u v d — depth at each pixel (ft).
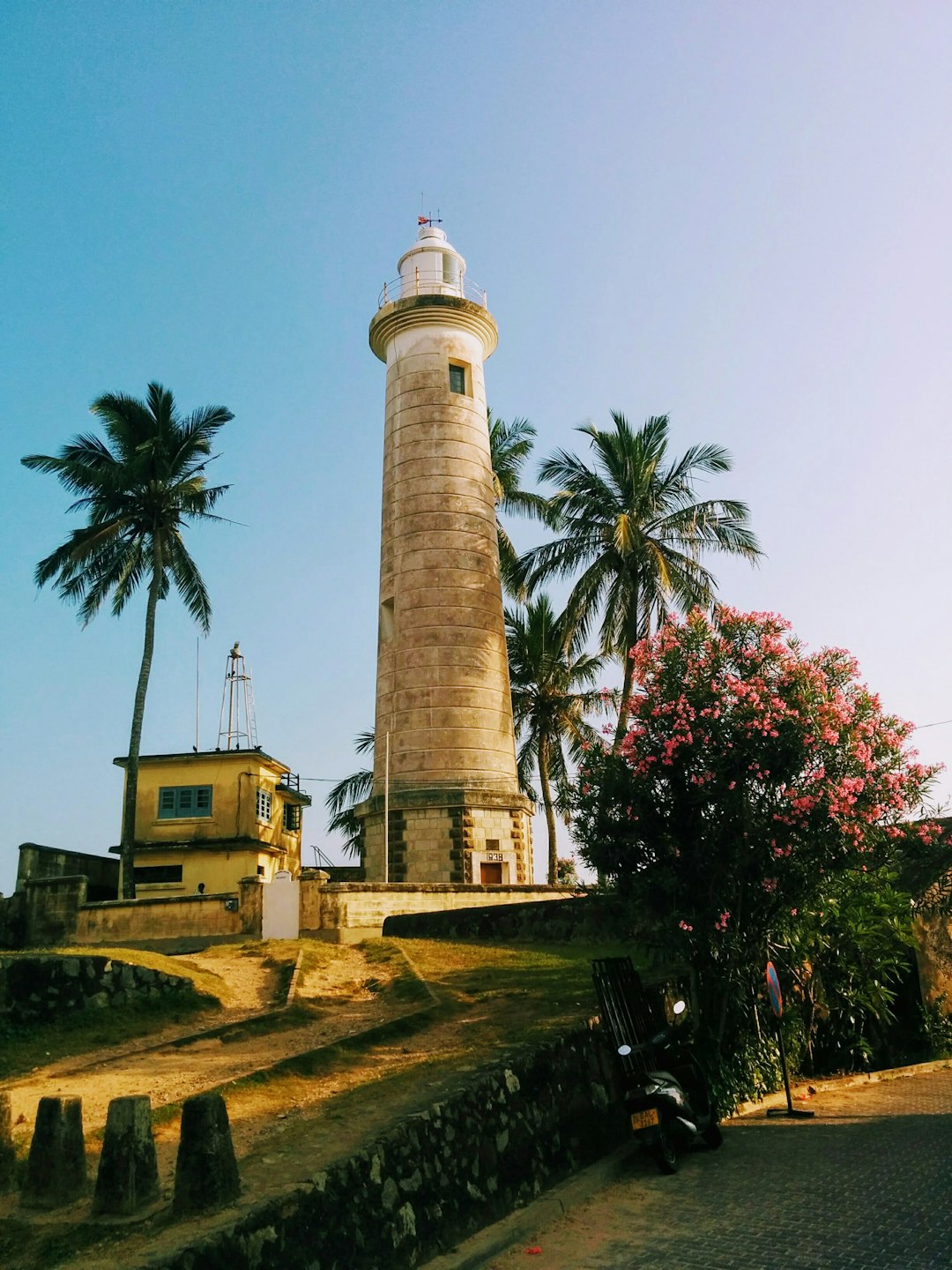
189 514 110.73
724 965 43.80
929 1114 41.24
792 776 43.24
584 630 108.47
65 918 80.28
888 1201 28.78
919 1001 60.64
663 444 111.24
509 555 129.59
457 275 119.14
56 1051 43.34
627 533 99.86
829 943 52.65
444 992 51.88
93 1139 30.09
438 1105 28.76
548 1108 33.50
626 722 47.55
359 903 76.23
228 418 112.16
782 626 46.32
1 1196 25.84
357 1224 23.73
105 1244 21.31
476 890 82.48
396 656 102.42
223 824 123.24
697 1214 29.09
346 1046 40.88
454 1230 26.55
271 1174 24.29
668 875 42.65
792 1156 34.83
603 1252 26.40
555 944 65.77
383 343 116.78
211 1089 34.78
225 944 72.08
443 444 107.65
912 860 56.18
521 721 132.16
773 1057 47.34
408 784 97.81
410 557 104.47
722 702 43.96
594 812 44.96
